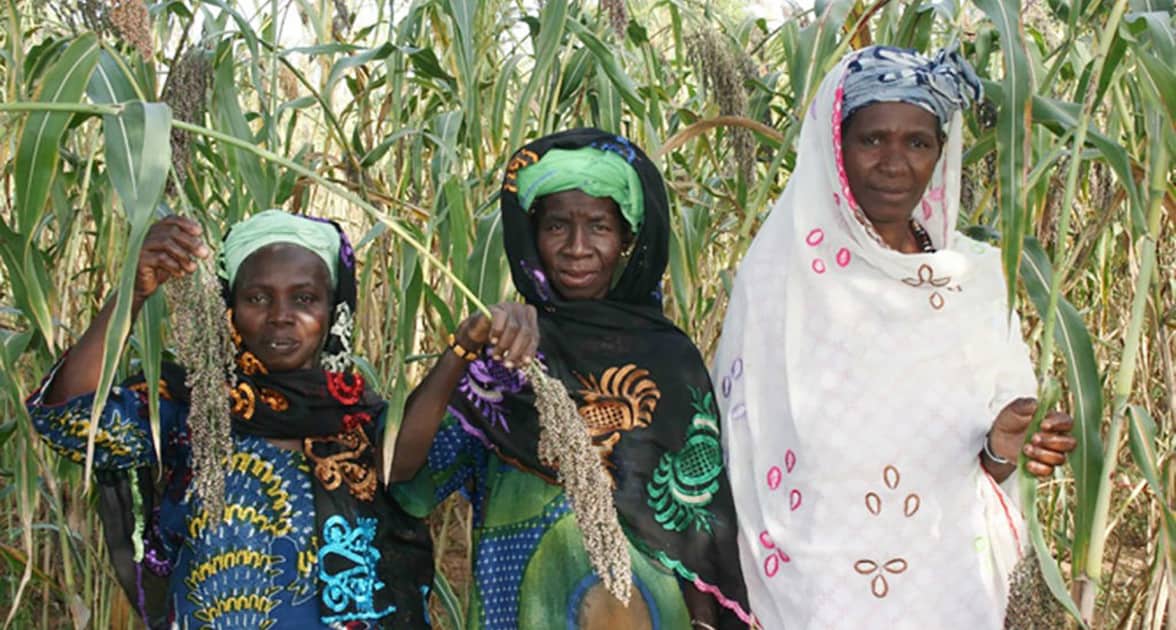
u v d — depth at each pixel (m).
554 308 1.78
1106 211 2.24
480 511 1.81
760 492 1.83
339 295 1.74
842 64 1.71
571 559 1.68
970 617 1.79
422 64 2.61
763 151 2.74
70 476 2.32
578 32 2.39
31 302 1.58
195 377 1.37
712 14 2.88
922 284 1.75
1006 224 1.54
